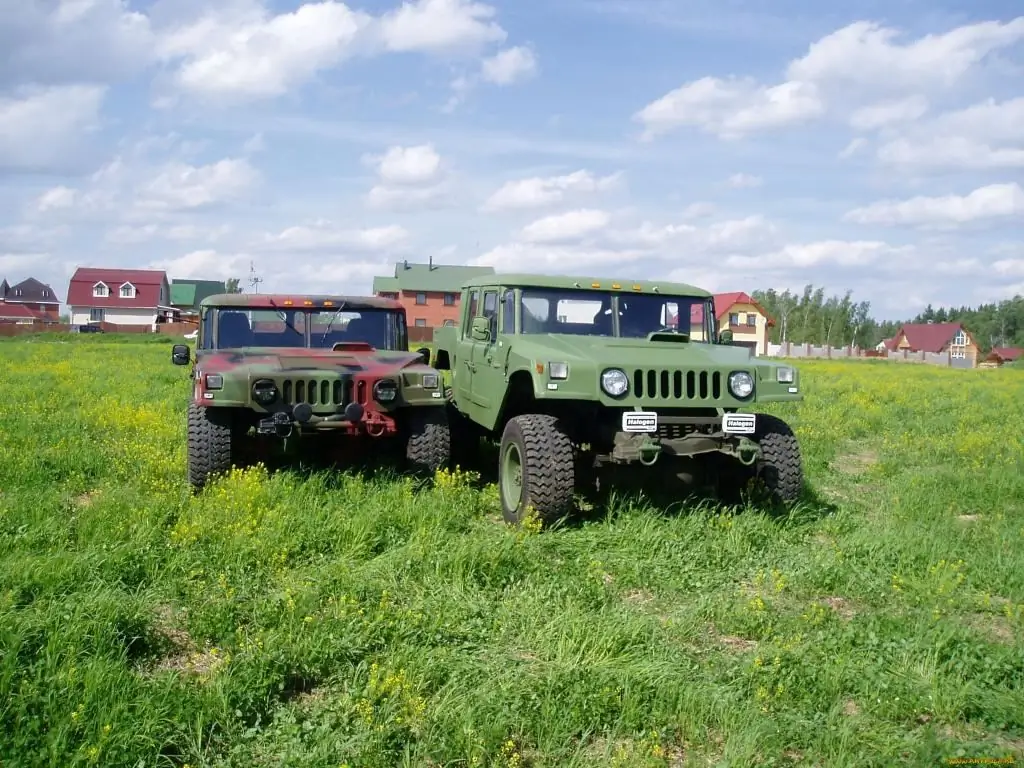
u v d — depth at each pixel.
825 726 3.60
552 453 6.25
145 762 3.18
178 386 15.96
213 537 5.55
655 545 5.85
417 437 7.62
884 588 5.25
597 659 4.06
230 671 3.78
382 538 5.83
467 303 8.59
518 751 3.39
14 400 12.93
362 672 3.89
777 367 6.59
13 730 3.24
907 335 92.81
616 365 6.25
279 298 8.66
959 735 3.63
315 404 7.24
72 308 79.38
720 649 4.36
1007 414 15.23
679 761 3.42
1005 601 5.15
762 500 6.82
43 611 4.21
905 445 10.92
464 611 4.60
